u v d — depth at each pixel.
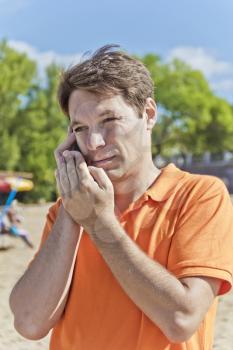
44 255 2.04
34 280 2.04
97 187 1.89
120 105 1.98
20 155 42.03
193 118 58.31
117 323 1.98
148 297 1.83
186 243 1.95
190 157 70.56
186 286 1.87
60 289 2.03
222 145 63.09
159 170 2.21
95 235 1.89
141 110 2.03
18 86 41.12
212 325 2.05
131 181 2.08
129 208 2.05
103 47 2.03
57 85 2.11
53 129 42.69
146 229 2.02
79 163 1.93
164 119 58.09
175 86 57.97
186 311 1.83
